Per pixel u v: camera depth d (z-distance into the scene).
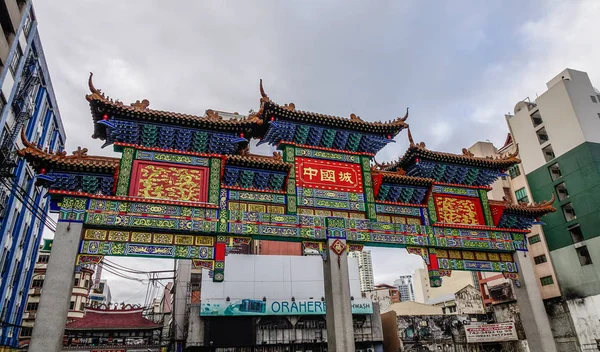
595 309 36.72
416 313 57.88
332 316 20.31
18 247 35.62
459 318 47.06
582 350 37.28
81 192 18.61
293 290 43.03
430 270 23.72
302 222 21.80
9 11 25.56
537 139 45.75
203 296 40.56
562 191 42.50
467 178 27.25
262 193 21.80
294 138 23.80
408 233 23.77
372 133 24.94
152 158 20.50
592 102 43.34
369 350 44.00
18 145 32.06
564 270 40.09
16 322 38.09
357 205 23.44
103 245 18.55
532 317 24.44
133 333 47.84
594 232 37.94
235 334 39.97
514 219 26.83
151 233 19.47
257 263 43.41
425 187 25.09
